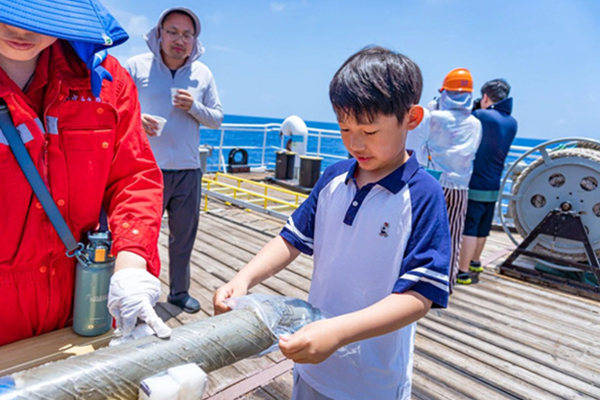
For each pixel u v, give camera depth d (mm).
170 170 3041
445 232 1150
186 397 727
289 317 1025
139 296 1008
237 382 2467
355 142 1118
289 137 10477
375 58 1068
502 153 4180
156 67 3010
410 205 1173
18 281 1234
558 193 4617
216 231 5668
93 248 1251
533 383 2738
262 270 1309
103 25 1038
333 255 1301
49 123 1159
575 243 4523
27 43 1003
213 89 3295
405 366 1328
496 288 4414
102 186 1295
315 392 1336
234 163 11023
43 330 1328
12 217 1152
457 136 3662
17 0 920
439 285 1090
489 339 3283
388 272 1200
